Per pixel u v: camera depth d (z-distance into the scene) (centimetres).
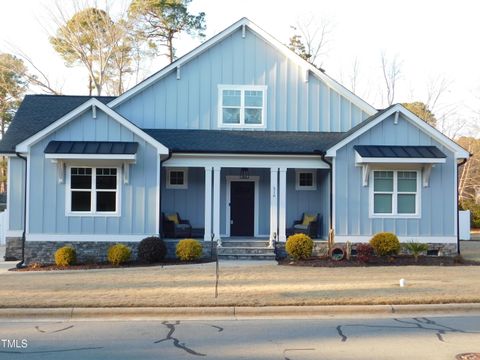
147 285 1355
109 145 1853
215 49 2192
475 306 1127
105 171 1892
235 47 2198
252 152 1967
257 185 2227
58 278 1492
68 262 1772
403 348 831
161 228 2027
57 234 1866
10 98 4612
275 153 1970
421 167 1964
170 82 2178
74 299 1155
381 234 1848
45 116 2242
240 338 895
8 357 786
